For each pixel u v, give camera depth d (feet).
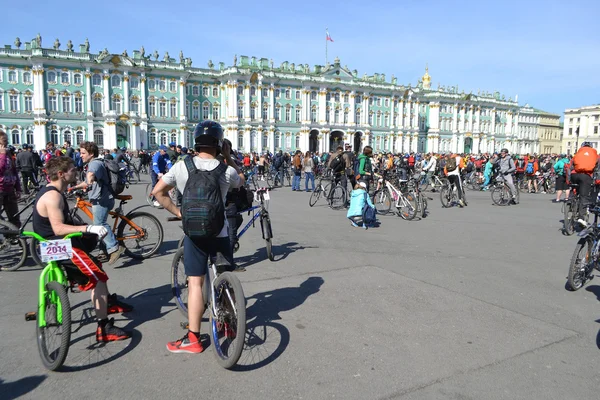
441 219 41.75
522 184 81.15
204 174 13.03
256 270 23.27
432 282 21.42
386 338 15.11
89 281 14.57
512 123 338.95
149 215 26.00
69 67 185.26
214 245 13.70
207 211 12.59
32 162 52.01
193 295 13.89
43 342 13.21
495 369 13.14
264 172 100.01
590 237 20.71
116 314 17.30
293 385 12.19
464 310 17.80
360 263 24.86
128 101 197.67
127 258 25.86
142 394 11.74
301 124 240.53
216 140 13.53
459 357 13.84
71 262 14.44
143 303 18.53
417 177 73.77
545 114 379.35
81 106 189.16
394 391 11.90
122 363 13.42
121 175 25.20
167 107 209.77
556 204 56.54
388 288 20.42
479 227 37.29
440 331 15.74
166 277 22.20
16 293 19.76
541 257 26.89
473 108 308.81
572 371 13.10
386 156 140.36
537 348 14.55
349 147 49.47
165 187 13.65
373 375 12.71
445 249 28.71
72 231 13.97
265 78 226.58
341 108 250.78
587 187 32.63
